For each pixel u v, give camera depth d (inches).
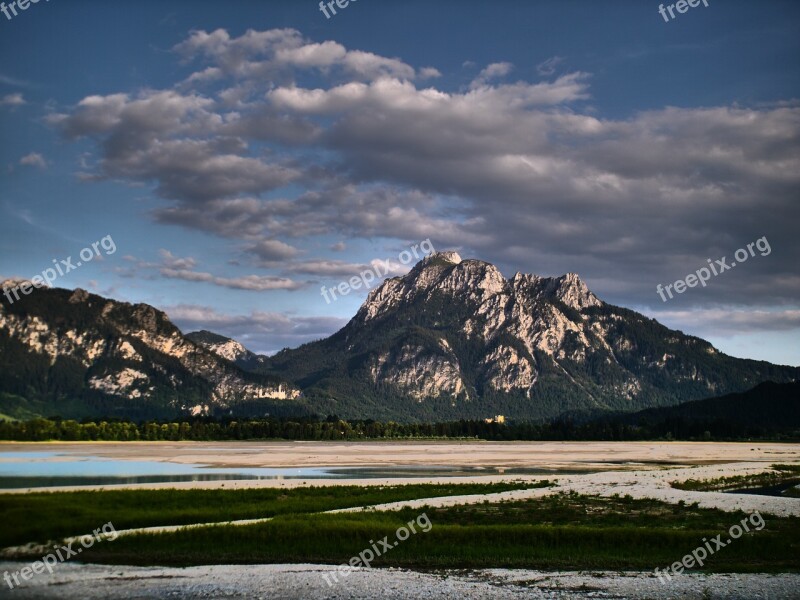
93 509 2802.7
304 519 2615.7
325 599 1681.8
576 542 2250.2
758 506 3093.0
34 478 4675.2
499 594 1731.1
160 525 2605.8
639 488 3828.7
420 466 6190.9
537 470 5772.6
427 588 1780.3
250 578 1861.5
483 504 3142.2
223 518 2728.8
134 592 1731.1
